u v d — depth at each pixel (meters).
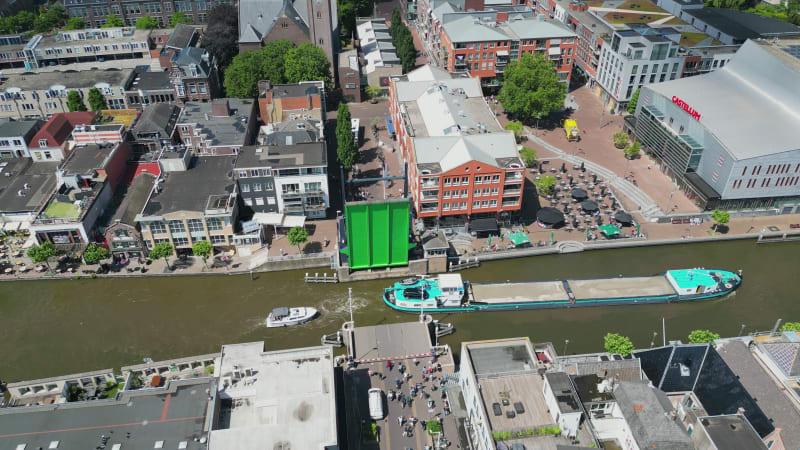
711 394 102.44
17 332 134.12
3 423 94.25
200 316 138.75
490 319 138.25
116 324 136.38
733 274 145.75
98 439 91.44
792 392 100.38
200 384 100.88
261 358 106.62
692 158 171.25
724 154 160.50
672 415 94.19
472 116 178.62
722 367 104.12
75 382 117.56
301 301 143.50
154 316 138.75
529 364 103.06
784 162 158.62
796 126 163.62
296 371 104.38
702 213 167.25
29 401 115.75
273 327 135.62
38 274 148.75
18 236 160.12
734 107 173.12
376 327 128.12
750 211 168.12
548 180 171.25
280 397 98.75
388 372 117.44
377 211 139.88
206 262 152.88
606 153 197.62
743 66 185.62
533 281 147.38
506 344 107.00
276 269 151.75
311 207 163.62
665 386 105.62
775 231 160.75
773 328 134.62
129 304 142.12
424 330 127.50
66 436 92.00
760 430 94.69
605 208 170.50
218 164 172.12
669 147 180.88
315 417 93.75
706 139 167.25
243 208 162.38
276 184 158.88
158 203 153.62
